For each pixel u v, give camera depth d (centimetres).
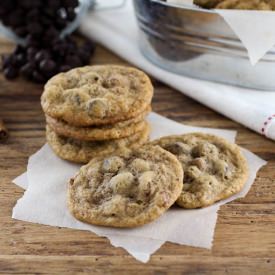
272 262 34
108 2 64
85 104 41
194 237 35
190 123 46
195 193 38
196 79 50
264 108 45
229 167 40
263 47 44
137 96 42
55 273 34
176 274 33
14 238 36
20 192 40
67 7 56
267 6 44
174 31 48
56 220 37
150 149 39
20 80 53
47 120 43
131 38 57
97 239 36
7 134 45
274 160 42
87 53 55
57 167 42
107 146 42
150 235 36
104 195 37
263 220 37
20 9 56
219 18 45
